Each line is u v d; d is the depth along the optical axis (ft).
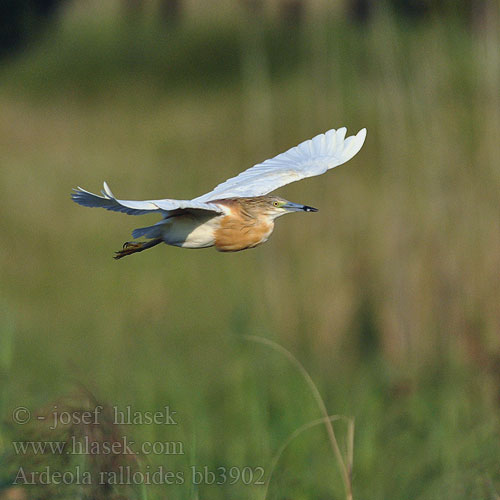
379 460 32.68
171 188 77.56
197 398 35.22
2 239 62.64
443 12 41.42
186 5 128.88
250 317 42.29
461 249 40.60
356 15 93.30
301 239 44.80
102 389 36.45
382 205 44.14
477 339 39.29
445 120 41.06
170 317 49.55
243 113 96.73
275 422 34.04
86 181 78.23
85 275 57.31
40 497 21.08
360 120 63.82
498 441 31.37
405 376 37.93
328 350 41.86
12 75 117.91
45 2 132.77
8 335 30.63
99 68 116.88
